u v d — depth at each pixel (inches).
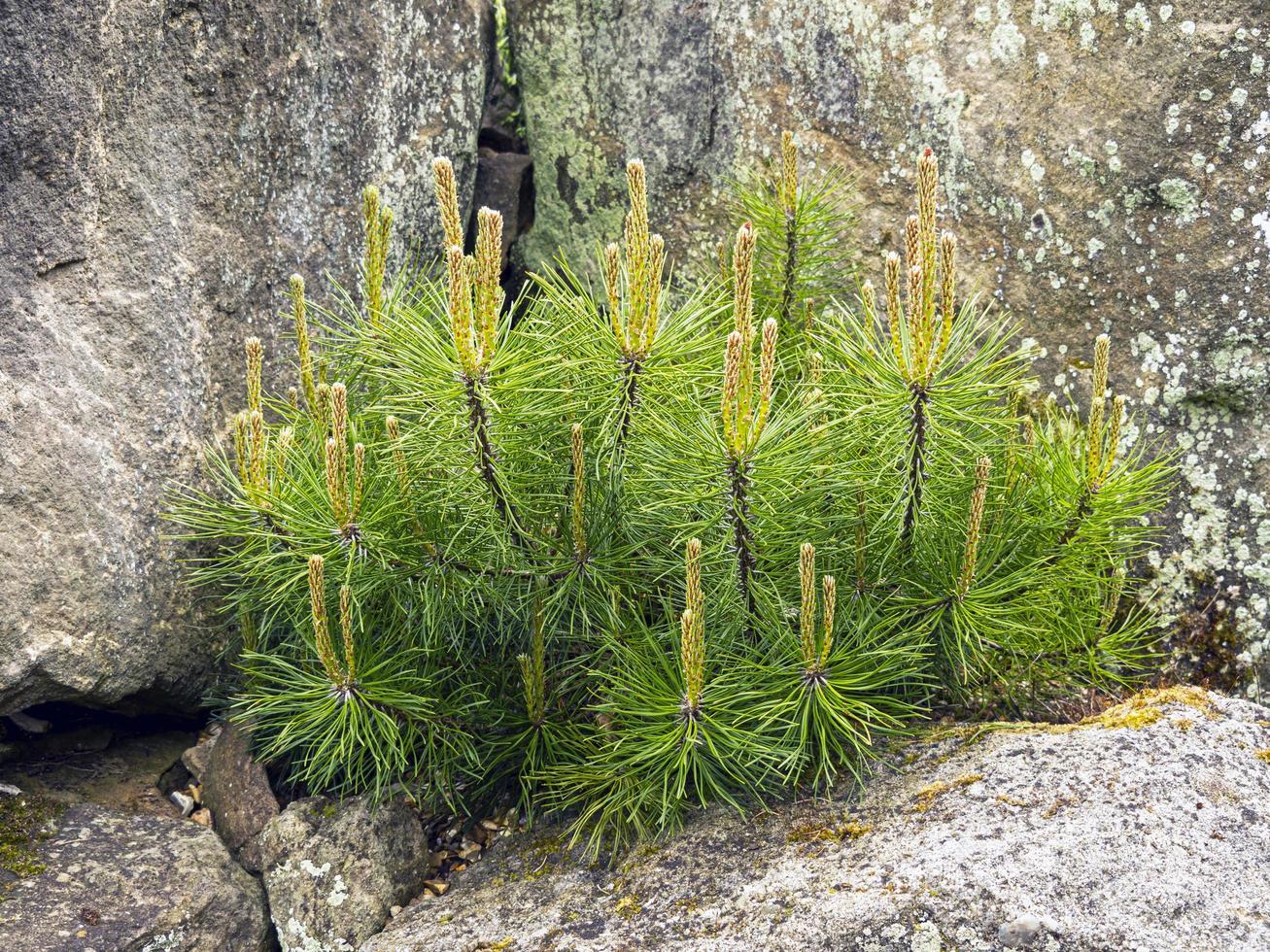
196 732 70.6
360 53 73.6
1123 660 66.7
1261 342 66.6
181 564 67.2
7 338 62.2
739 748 59.6
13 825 62.6
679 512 61.4
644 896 59.1
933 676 64.5
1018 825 56.1
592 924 58.4
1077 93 68.6
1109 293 69.1
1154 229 67.8
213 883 62.2
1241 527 67.9
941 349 56.9
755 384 63.2
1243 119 65.7
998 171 70.6
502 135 84.1
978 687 66.1
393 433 60.6
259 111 69.8
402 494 61.5
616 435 60.1
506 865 64.2
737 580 60.9
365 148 74.5
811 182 75.3
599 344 59.3
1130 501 67.1
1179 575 68.8
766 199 71.9
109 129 64.4
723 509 58.7
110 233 64.8
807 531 62.0
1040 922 52.6
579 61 80.7
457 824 66.9
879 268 74.4
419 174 77.4
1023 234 70.5
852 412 58.4
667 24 78.0
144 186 65.8
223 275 69.0
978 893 53.5
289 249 71.7
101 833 63.2
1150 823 55.4
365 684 62.2
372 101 74.5
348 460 63.5
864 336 59.6
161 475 66.4
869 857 56.7
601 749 64.0
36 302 63.0
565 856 63.1
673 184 79.3
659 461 59.2
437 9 77.2
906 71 72.4
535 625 63.4
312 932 62.5
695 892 58.3
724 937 55.6
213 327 68.7
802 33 74.7
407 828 64.9
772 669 59.9
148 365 66.1
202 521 66.1
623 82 79.7
